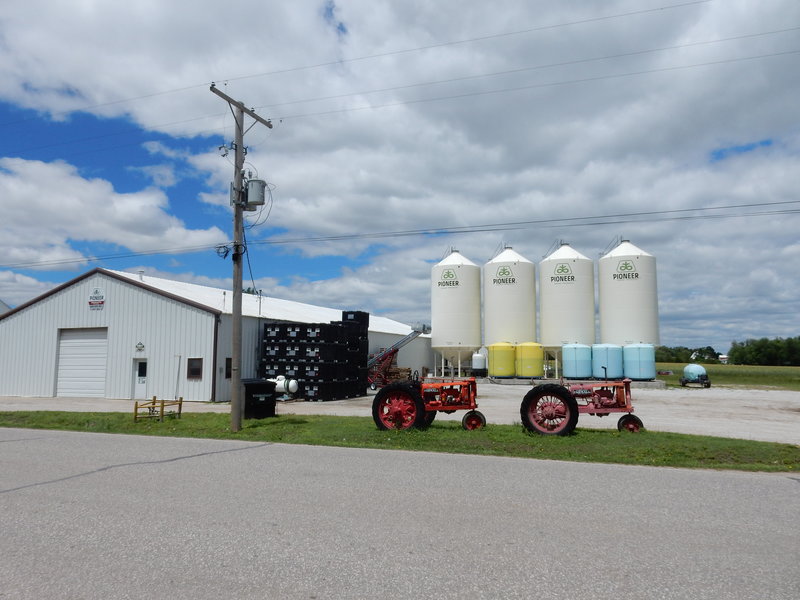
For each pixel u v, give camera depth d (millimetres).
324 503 6801
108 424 15438
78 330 27344
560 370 43531
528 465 9445
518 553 5121
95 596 4184
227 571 4660
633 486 7922
